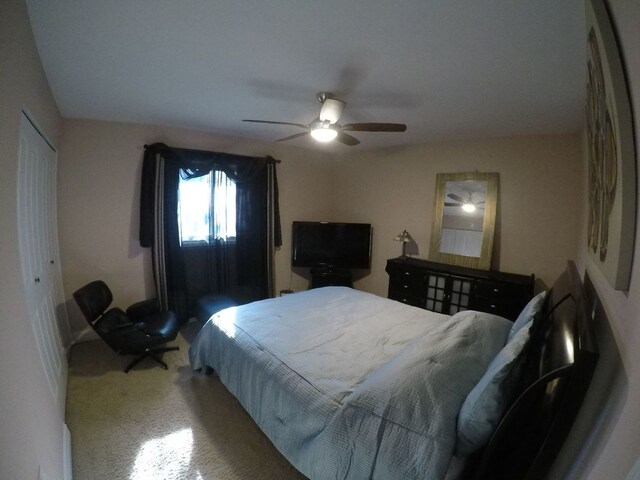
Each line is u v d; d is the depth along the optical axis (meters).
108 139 2.87
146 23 1.35
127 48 1.57
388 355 1.64
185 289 3.36
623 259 0.67
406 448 1.00
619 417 0.60
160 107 2.49
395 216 3.99
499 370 1.00
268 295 4.07
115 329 2.33
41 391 1.22
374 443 1.06
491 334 1.54
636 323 0.60
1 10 0.98
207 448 1.66
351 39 1.44
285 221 4.30
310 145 4.15
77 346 2.79
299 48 1.54
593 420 0.77
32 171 1.70
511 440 1.01
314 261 4.24
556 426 0.75
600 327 0.95
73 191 2.73
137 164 3.03
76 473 1.47
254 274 3.90
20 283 1.14
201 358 2.17
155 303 2.94
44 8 1.25
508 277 2.80
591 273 1.30
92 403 1.99
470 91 1.98
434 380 1.16
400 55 1.57
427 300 3.25
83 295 2.30
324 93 2.08
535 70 1.64
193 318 3.58
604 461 0.61
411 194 3.80
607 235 0.80
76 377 2.29
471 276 2.89
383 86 1.95
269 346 1.72
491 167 3.12
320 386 1.36
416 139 3.47
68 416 1.85
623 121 0.64
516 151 2.95
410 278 3.35
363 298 2.68
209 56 1.64
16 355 0.95
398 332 1.94
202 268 3.57
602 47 0.70
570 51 1.43
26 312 1.18
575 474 0.77
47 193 2.17
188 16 1.30
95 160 2.82
